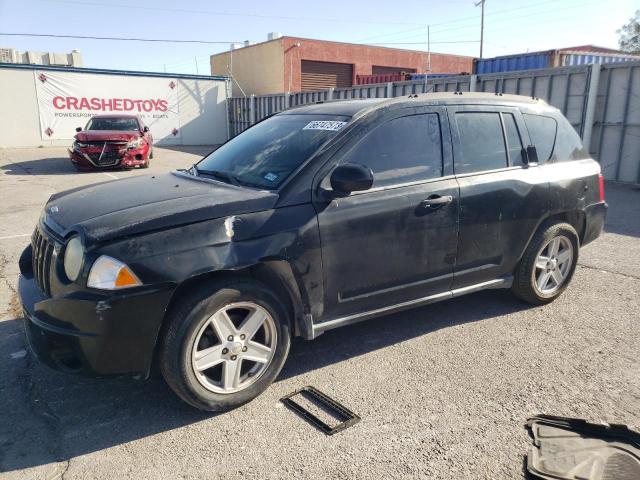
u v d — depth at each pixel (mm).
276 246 3104
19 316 4426
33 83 21547
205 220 2977
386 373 3525
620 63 10773
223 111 26500
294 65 28969
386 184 3578
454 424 2957
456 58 35531
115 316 2715
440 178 3826
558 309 4605
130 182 3926
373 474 2566
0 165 15961
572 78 11570
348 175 3141
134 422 3006
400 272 3684
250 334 3094
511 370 3557
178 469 2615
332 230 3320
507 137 4273
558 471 2553
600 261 5977
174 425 2979
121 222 2885
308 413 3062
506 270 4340
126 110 23875
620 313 4516
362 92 17656
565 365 3619
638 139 10844
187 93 25312
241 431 2918
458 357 3744
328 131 3600
